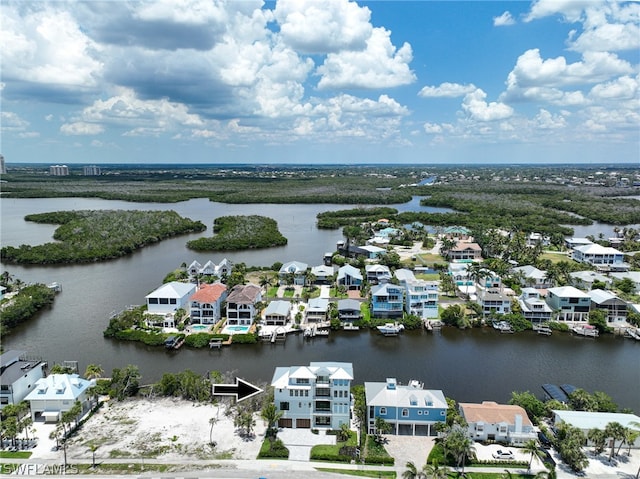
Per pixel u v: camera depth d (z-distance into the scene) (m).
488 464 69.88
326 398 79.12
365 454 72.06
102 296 155.00
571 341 122.50
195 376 93.62
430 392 80.94
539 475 63.56
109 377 99.69
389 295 133.38
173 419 82.56
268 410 78.00
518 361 110.00
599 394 85.69
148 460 70.06
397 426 78.12
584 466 67.75
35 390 81.38
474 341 121.81
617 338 124.81
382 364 107.50
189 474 66.56
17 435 76.62
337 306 138.50
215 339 117.06
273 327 126.44
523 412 78.06
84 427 79.62
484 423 75.69
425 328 129.12
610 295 137.62
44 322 132.38
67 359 109.38
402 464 69.94
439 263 197.00
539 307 132.12
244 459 70.75
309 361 108.81
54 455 71.19
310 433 78.19
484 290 147.00
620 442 74.81
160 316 126.94
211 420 79.31
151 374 101.94
